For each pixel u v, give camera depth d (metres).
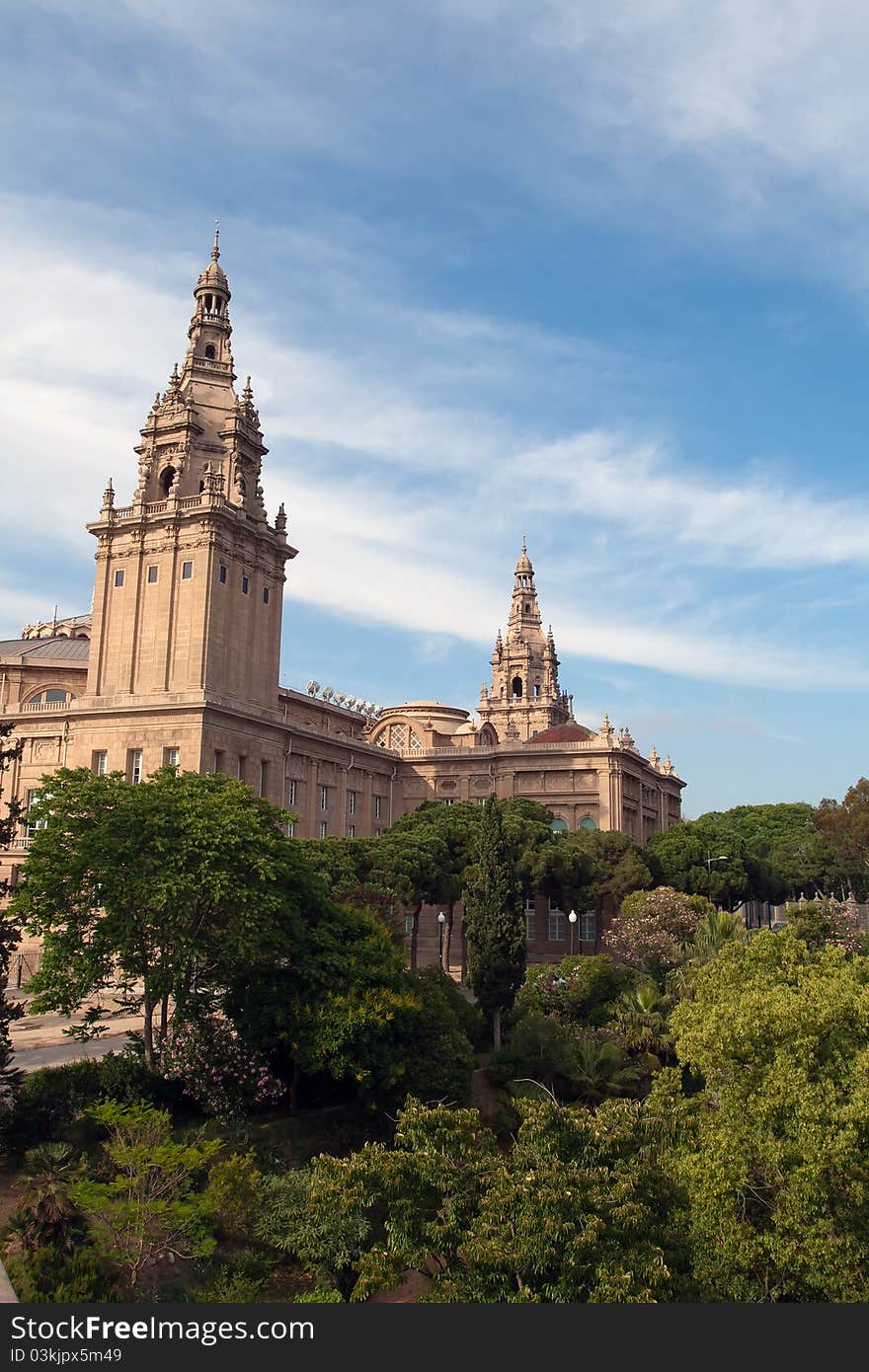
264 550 89.88
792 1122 25.42
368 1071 39.91
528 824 87.69
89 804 40.78
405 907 77.62
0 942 37.44
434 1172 24.06
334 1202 24.67
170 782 44.31
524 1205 22.27
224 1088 38.94
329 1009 40.03
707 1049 28.20
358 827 108.25
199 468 88.00
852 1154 24.06
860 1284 23.75
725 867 98.19
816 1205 24.31
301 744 94.69
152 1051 40.75
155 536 84.56
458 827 85.31
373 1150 25.17
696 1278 24.98
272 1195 33.31
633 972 61.22
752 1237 25.25
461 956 100.25
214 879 38.94
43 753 87.88
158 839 39.38
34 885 38.47
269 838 42.97
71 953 38.75
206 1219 30.92
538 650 182.25
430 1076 42.12
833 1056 26.20
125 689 82.94
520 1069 48.66
